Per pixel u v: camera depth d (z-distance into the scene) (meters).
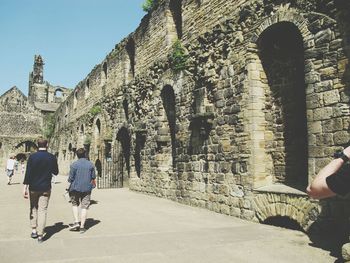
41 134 54.00
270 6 8.36
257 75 8.92
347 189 1.60
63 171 32.88
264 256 5.52
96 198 13.44
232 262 5.23
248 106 8.86
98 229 7.62
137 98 15.88
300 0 7.61
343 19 6.74
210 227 7.80
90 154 23.14
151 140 14.33
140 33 16.22
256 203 8.43
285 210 7.61
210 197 10.20
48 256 5.53
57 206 11.17
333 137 6.77
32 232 6.77
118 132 18.27
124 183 18.33
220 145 9.80
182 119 11.90
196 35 11.44
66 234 7.12
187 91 11.67
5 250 5.90
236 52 9.38
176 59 12.30
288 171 8.42
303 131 8.16
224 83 9.77
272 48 9.00
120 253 5.70
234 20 9.57
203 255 5.58
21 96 54.38
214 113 10.09
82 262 5.21
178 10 13.88
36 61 74.56
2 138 52.00
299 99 8.28
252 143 8.68
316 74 7.15
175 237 6.81
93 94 24.06
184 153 11.66
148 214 9.64
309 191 1.71
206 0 10.99
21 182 22.09
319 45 7.14
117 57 19.42
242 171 8.96
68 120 32.50
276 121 8.79
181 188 11.80
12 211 10.12
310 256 5.49
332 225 6.59
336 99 6.77
